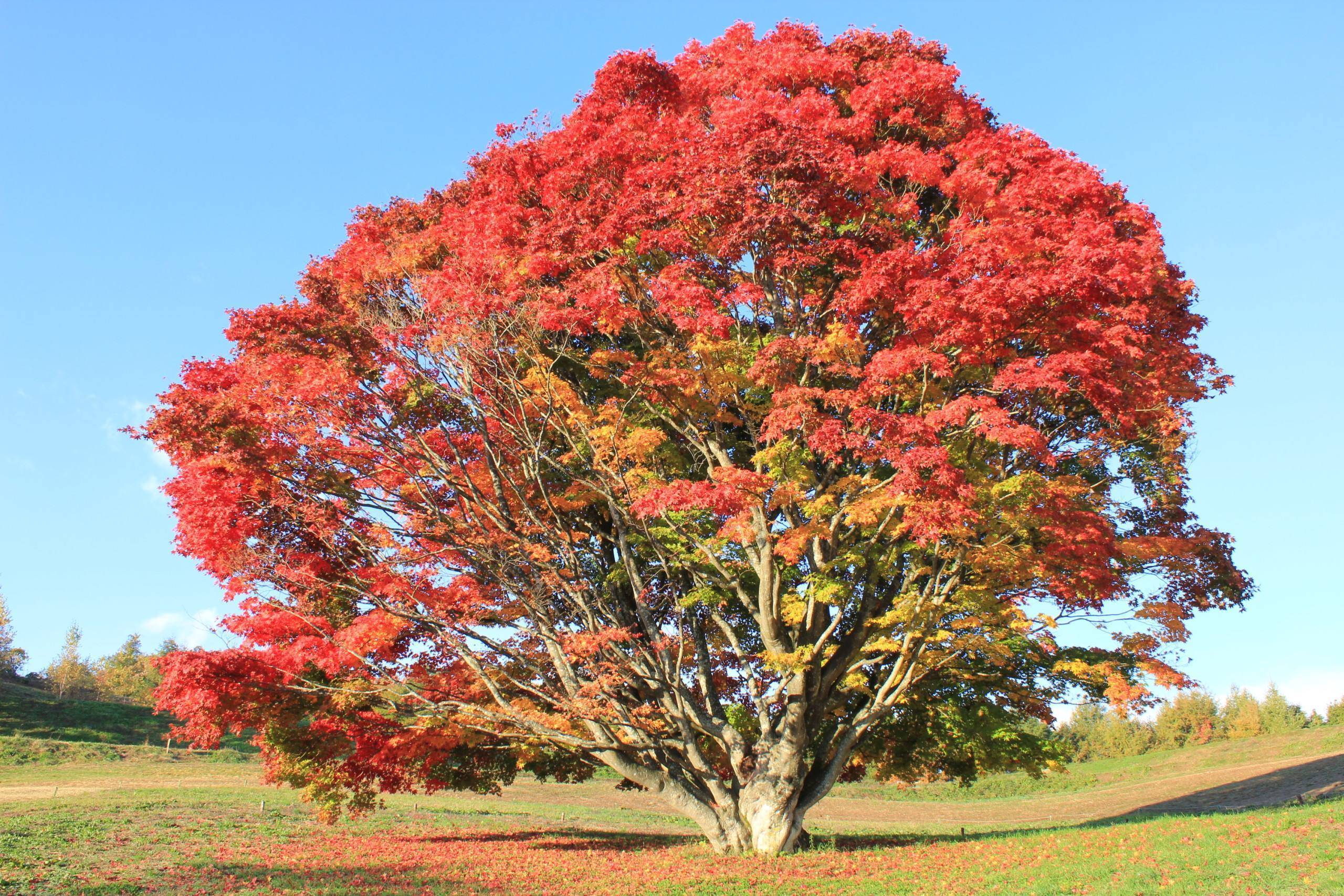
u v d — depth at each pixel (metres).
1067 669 17.27
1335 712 94.56
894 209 16.88
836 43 21.05
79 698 84.31
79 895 15.03
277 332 17.14
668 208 16.06
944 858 16.34
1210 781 53.62
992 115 20.98
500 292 17.23
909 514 13.81
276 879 16.64
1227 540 18.53
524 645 18.02
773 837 17.64
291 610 17.97
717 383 16.06
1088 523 14.24
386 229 20.70
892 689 18.59
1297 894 11.49
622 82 19.88
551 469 20.23
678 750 19.83
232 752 61.00
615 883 15.59
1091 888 12.84
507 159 19.33
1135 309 15.30
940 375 14.23
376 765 20.23
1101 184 18.09
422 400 18.88
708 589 17.72
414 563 17.80
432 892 15.27
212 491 17.20
